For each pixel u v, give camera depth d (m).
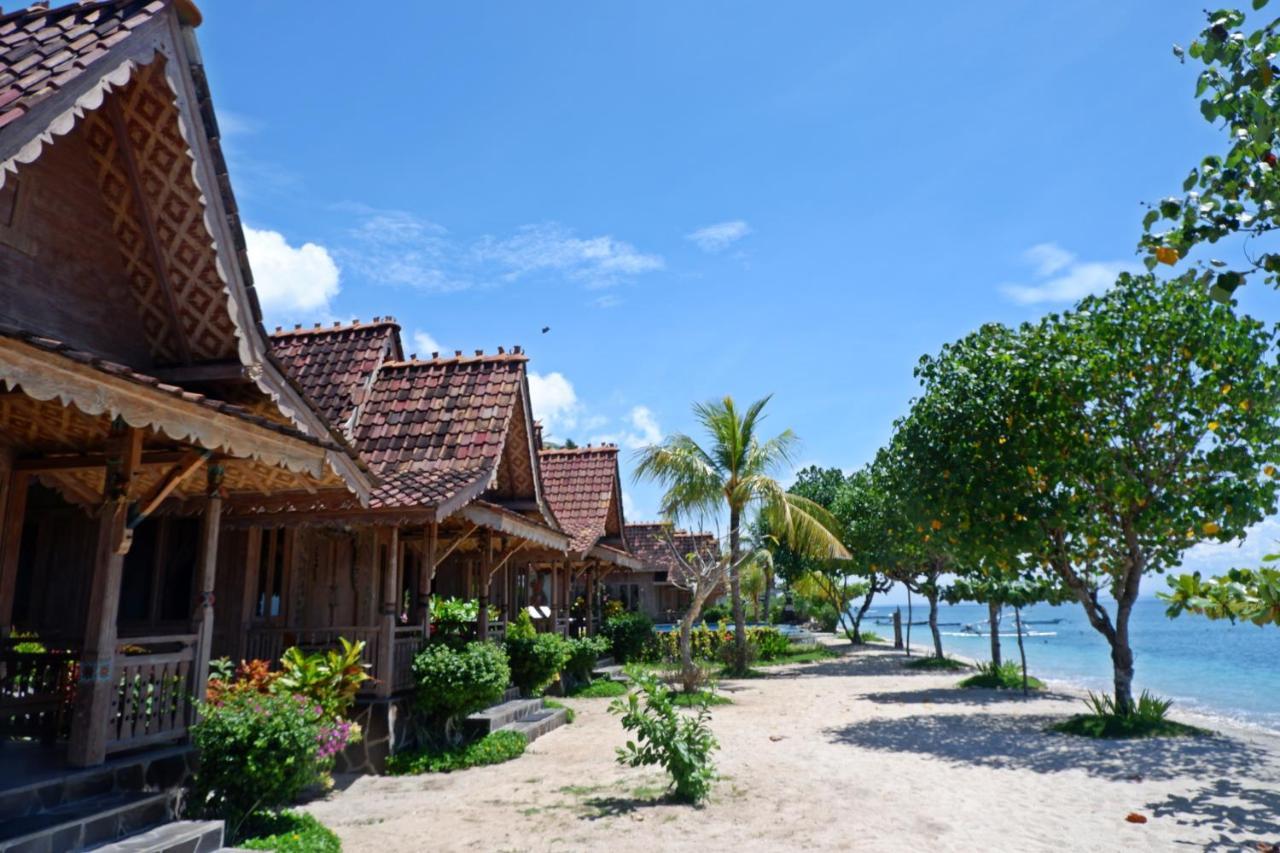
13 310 7.17
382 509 11.80
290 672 10.12
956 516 14.78
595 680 22.73
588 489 25.86
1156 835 7.99
